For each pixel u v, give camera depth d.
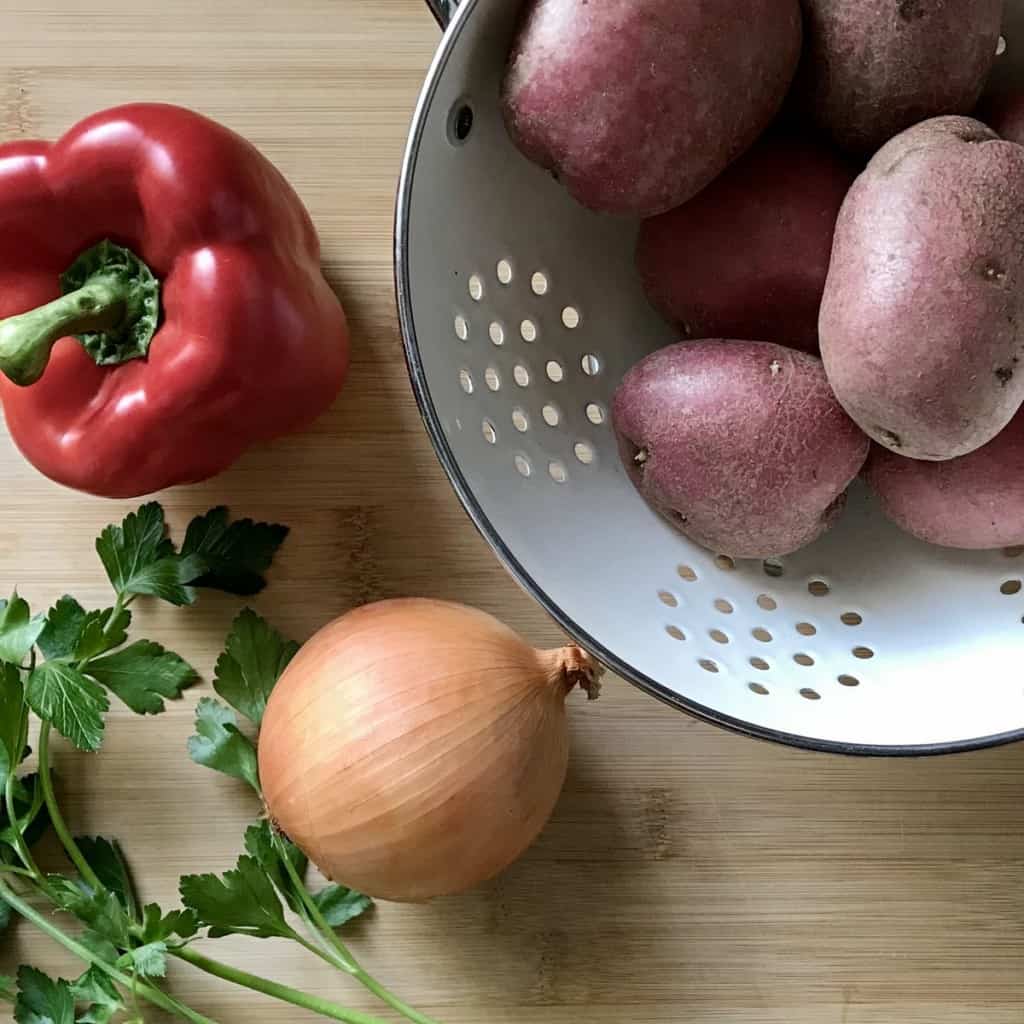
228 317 0.29
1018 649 0.29
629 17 0.24
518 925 0.34
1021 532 0.28
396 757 0.30
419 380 0.24
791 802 0.34
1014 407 0.25
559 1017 0.34
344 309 0.34
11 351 0.28
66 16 0.34
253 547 0.33
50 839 0.34
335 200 0.34
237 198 0.29
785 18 0.25
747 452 0.27
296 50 0.34
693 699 0.27
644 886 0.34
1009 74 0.29
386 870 0.31
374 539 0.34
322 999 0.33
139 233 0.30
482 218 0.28
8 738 0.31
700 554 0.31
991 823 0.34
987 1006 0.34
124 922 0.31
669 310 0.30
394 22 0.34
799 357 0.27
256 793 0.34
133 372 0.31
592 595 0.28
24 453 0.32
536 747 0.30
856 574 0.31
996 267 0.24
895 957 0.34
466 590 0.34
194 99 0.34
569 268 0.30
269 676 0.33
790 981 0.34
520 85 0.25
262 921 0.31
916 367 0.24
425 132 0.24
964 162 0.24
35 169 0.30
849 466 0.27
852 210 0.25
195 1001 0.34
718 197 0.28
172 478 0.32
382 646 0.30
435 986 0.34
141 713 0.32
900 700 0.29
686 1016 0.34
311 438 0.34
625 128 0.25
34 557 0.34
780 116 0.28
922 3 0.25
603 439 0.31
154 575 0.32
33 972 0.31
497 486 0.27
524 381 0.29
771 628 0.30
